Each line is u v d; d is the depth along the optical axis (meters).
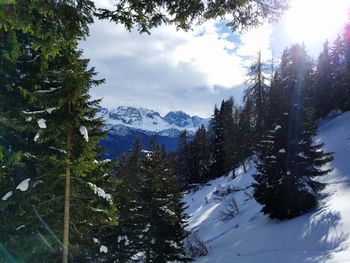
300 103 30.36
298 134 29.81
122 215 24.86
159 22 7.24
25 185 12.88
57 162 12.77
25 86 13.59
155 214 25.47
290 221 29.00
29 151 14.24
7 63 13.20
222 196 54.56
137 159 53.66
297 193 29.56
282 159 30.05
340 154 42.62
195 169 82.94
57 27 6.24
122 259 24.61
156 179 26.11
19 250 14.03
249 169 59.53
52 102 12.11
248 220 35.59
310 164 29.73
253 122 62.44
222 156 74.75
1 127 13.52
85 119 12.79
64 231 13.09
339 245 22.09
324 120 66.31
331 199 29.77
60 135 12.73
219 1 7.06
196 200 62.34
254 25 7.44
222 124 76.44
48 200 13.16
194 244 35.06
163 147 29.25
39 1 5.59
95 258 22.67
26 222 13.64
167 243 25.53
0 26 5.76
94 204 14.10
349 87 63.66
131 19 7.00
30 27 5.98
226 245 30.88
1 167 13.03
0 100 13.28
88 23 6.46
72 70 12.03
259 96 56.12
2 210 14.34
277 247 25.45
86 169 12.80
